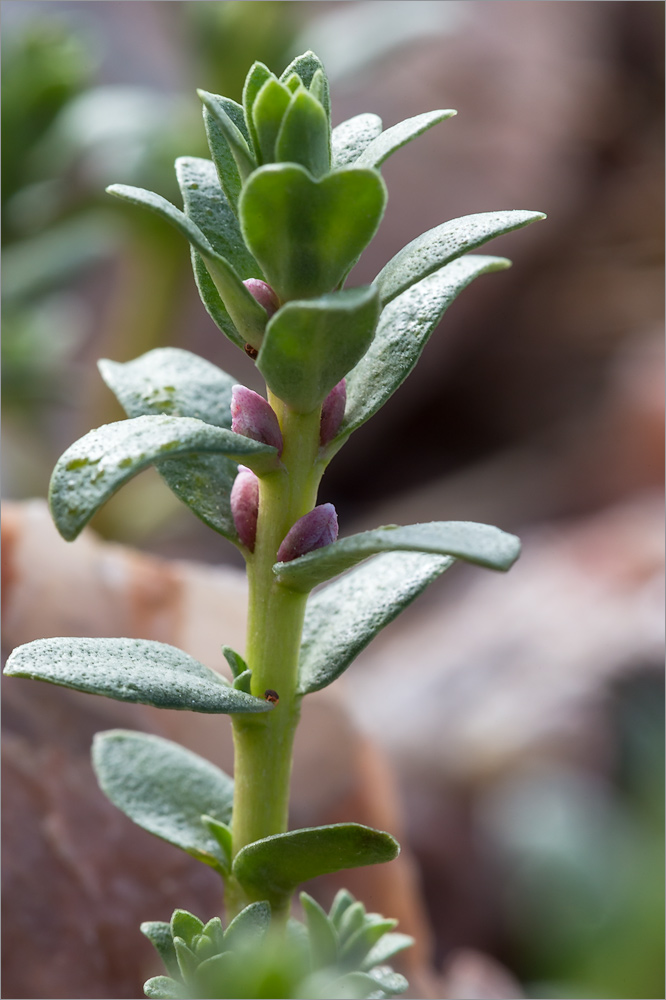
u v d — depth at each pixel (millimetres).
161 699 128
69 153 296
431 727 342
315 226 129
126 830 157
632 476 504
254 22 296
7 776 155
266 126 129
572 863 208
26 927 153
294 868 132
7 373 306
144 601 163
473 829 306
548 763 314
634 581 396
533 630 383
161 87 469
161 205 128
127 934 155
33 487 331
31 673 127
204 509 135
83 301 451
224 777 141
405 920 164
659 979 174
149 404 139
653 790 208
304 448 133
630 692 339
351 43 311
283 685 134
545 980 192
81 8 471
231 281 129
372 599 137
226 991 121
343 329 129
